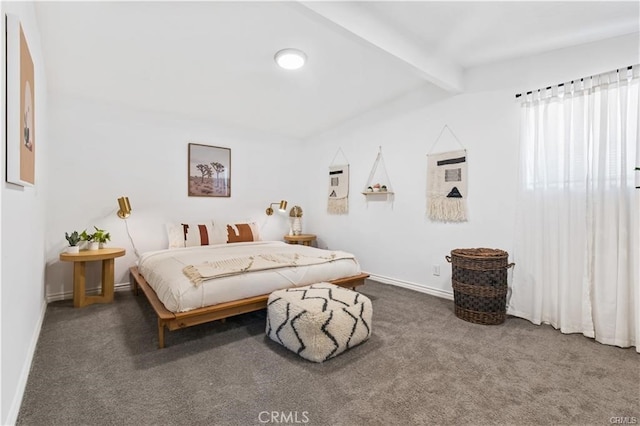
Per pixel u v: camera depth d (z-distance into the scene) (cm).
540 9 204
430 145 336
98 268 330
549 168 248
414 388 159
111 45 239
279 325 203
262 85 321
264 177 474
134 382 162
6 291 123
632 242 209
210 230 381
